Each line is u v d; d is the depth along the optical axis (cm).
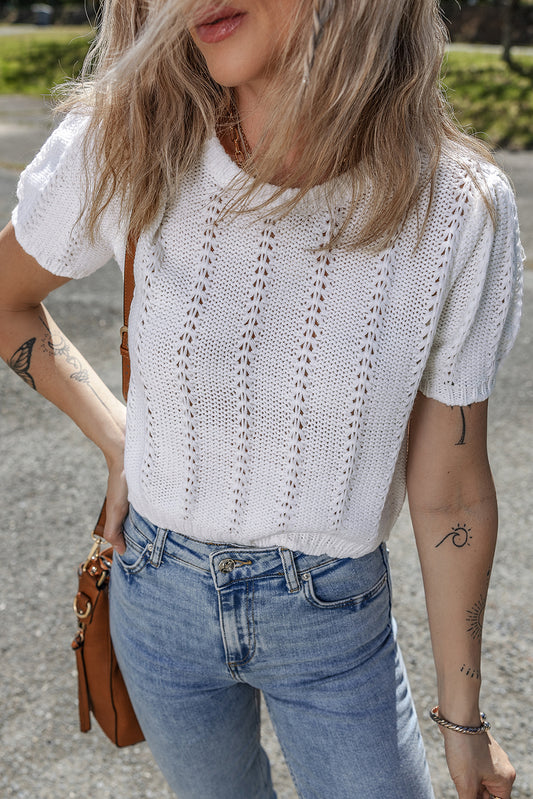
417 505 110
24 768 200
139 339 104
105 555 136
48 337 133
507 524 297
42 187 112
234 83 92
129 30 99
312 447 102
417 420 108
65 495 314
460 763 112
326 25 85
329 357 98
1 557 277
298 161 96
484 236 96
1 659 234
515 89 1456
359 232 96
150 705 121
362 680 114
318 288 97
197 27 90
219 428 103
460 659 112
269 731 218
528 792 195
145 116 99
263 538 109
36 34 2766
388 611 120
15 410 380
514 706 220
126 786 197
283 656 113
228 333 100
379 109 91
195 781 127
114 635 127
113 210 108
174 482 109
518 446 351
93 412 133
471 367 102
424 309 96
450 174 95
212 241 100
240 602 111
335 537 108
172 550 113
